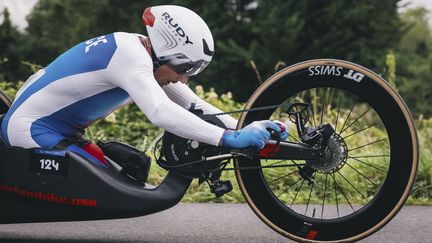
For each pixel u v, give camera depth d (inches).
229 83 751.1
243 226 177.9
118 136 271.9
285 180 223.3
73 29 958.4
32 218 148.5
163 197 145.9
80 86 143.6
